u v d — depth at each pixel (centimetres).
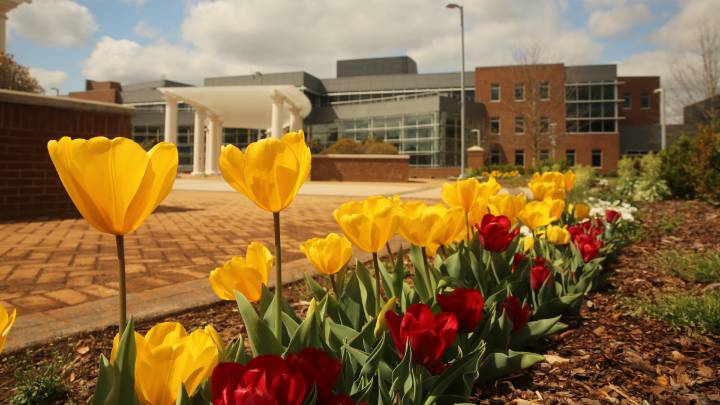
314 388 77
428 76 5731
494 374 160
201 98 2967
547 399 166
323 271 134
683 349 210
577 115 4900
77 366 203
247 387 64
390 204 119
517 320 174
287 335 122
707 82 2359
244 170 86
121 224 67
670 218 656
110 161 63
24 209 674
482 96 4812
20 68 1328
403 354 106
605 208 626
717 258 350
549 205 260
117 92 7106
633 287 316
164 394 72
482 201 218
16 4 1481
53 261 411
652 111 5691
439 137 4366
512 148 4738
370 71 8062
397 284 171
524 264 230
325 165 2470
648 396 168
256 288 118
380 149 3009
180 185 1866
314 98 5875
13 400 172
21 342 219
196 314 273
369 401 112
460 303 126
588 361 198
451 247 217
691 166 908
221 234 587
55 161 62
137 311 265
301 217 788
